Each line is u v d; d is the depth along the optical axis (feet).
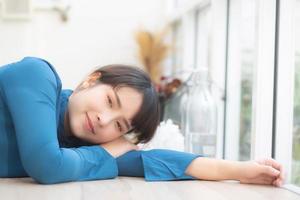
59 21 10.77
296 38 5.03
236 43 6.91
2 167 4.07
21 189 3.50
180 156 4.16
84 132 4.12
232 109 6.89
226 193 3.53
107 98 4.08
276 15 5.13
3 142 4.00
